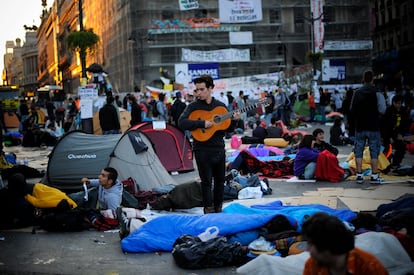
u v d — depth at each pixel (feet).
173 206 25.14
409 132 48.75
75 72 238.68
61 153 31.17
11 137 71.31
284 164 35.73
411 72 150.92
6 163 39.93
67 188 30.32
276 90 95.91
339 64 132.26
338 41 133.80
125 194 25.32
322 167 32.71
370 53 137.39
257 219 18.54
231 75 128.47
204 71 121.80
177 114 55.62
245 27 129.18
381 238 15.69
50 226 22.24
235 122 22.65
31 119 83.25
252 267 15.19
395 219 17.89
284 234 17.85
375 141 30.83
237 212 21.56
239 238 18.33
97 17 172.14
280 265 14.97
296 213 20.29
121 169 29.91
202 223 19.13
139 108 55.83
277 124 55.42
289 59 131.75
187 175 38.27
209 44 127.75
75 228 22.21
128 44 131.23
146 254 18.76
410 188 29.17
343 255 8.87
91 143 31.53
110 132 45.37
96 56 178.60
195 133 22.47
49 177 30.76
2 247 20.10
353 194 27.86
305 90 110.63
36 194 23.47
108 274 16.76
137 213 22.21
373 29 180.45
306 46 132.36
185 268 17.06
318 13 127.44
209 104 22.63
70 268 17.43
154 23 125.59
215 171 22.91
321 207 21.59
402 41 158.10
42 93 166.91
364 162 34.78
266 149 44.75
